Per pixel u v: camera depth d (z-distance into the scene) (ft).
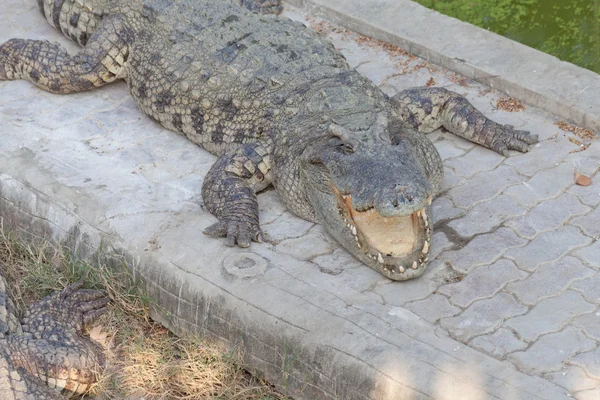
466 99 13.12
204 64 12.97
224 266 11.55
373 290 11.40
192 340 11.62
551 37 15.02
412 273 11.30
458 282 11.44
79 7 14.17
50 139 13.25
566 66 13.61
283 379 11.15
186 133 13.19
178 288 11.65
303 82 12.52
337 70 12.68
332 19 14.94
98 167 12.85
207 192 12.28
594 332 10.81
